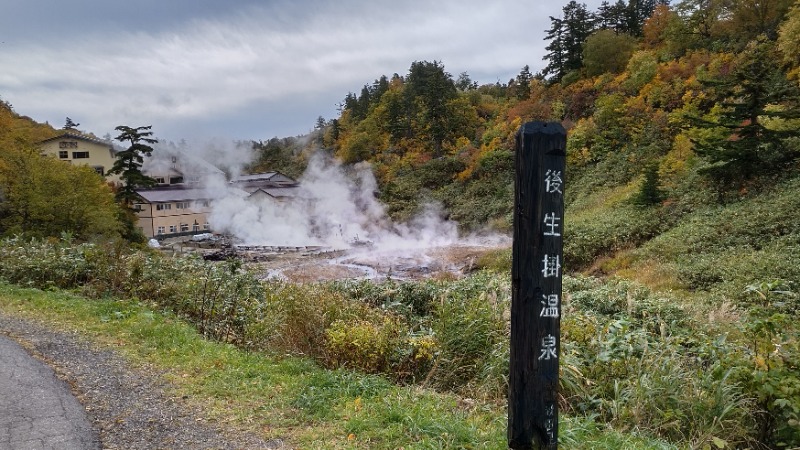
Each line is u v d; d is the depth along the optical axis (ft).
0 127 83.56
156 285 26.55
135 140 111.86
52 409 12.89
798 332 13.88
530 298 9.53
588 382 14.37
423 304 26.37
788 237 41.22
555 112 141.08
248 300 24.06
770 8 115.14
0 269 31.14
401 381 16.58
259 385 14.80
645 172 67.82
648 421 13.03
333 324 18.06
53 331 20.29
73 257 31.24
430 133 171.94
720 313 24.49
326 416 12.71
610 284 33.73
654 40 154.81
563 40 170.50
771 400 12.32
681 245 48.21
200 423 12.40
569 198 98.48
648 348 15.92
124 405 13.38
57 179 69.36
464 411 13.37
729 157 55.57
